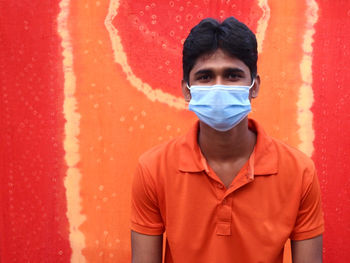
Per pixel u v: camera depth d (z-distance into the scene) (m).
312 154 1.80
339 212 1.79
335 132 1.78
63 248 1.86
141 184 0.99
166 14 1.81
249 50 0.90
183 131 1.83
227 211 0.92
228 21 0.90
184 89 1.01
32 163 1.85
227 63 0.89
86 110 1.84
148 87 1.83
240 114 0.91
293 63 1.78
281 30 1.78
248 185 0.93
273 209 0.93
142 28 1.81
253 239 0.93
